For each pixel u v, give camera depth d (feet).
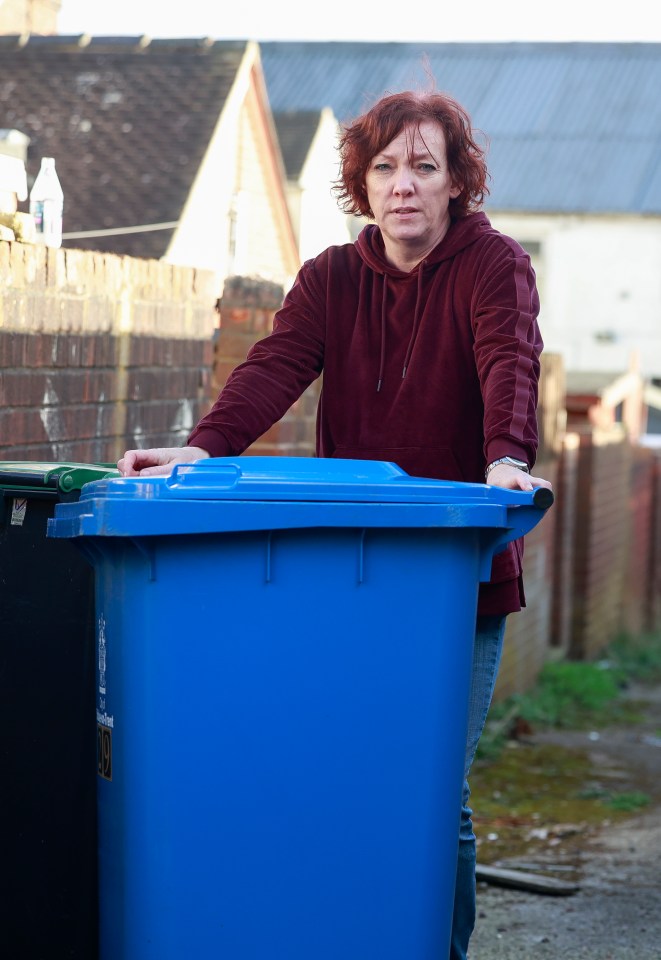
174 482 8.16
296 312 10.50
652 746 27.55
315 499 8.30
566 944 14.44
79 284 14.89
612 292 88.99
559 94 99.45
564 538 36.78
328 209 63.98
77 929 9.72
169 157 47.93
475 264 9.84
